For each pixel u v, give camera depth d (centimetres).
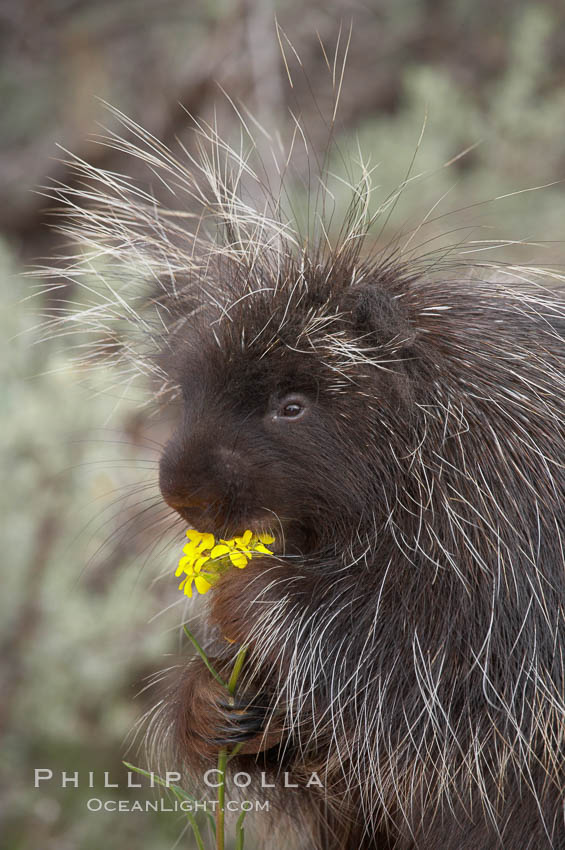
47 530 391
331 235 372
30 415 389
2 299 392
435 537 354
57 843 387
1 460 390
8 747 390
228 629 355
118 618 389
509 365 355
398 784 356
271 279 358
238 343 355
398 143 453
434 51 614
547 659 354
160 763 362
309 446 354
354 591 355
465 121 487
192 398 355
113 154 559
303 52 571
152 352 363
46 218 568
